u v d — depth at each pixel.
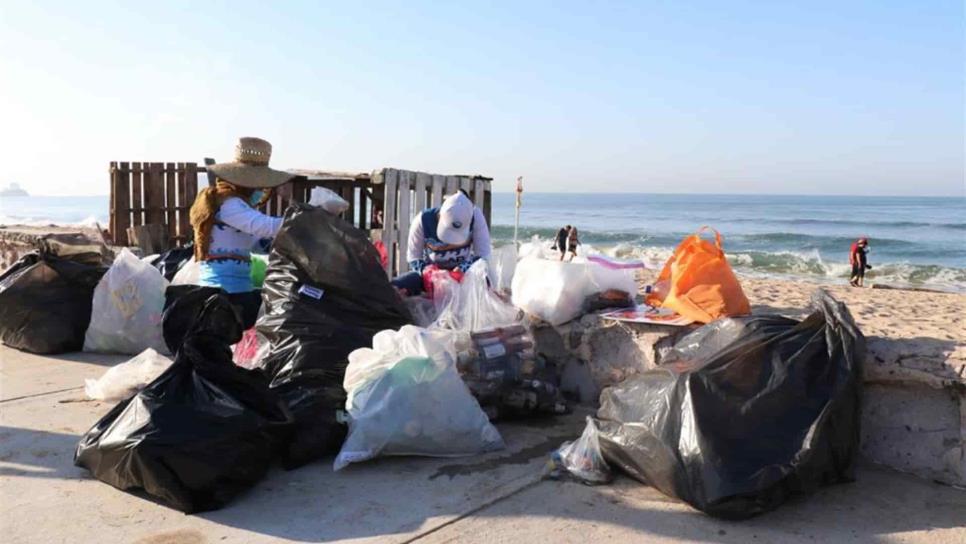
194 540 2.73
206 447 2.98
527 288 4.75
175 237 9.66
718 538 2.81
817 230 53.50
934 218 70.50
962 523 2.95
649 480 3.15
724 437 2.97
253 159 4.72
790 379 3.11
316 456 3.49
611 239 44.31
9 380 4.84
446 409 3.57
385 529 2.85
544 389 4.20
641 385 3.35
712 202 172.38
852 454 3.22
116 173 8.86
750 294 7.29
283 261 4.06
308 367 3.74
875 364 3.48
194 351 3.22
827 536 2.84
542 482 3.32
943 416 3.38
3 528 2.78
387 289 4.13
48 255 5.84
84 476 3.28
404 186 7.47
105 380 4.35
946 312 5.23
